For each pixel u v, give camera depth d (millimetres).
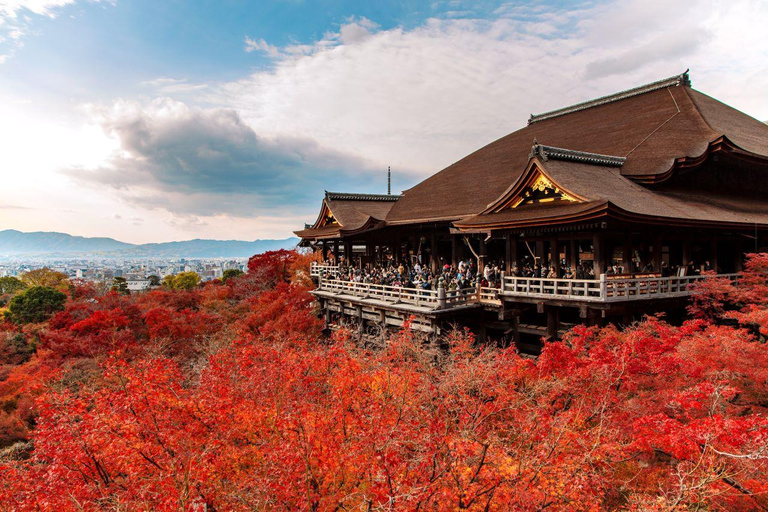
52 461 9617
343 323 27812
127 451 9445
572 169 20312
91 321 28406
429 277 25062
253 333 28672
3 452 18297
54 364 24672
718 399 8812
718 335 11336
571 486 8055
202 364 21688
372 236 32281
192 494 8766
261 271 48156
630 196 19172
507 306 19938
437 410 10477
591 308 16281
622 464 10422
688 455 8023
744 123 30406
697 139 24562
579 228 17125
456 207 27188
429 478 8164
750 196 27109
